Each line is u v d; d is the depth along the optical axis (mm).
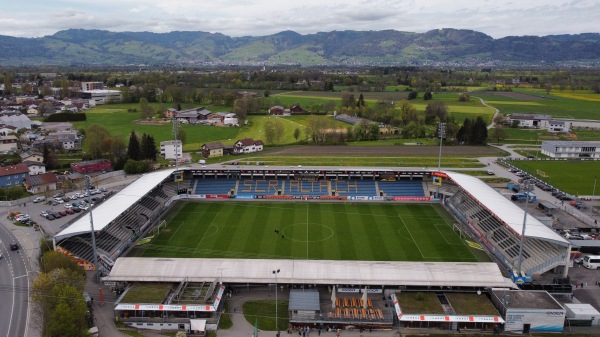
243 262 82000
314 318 70625
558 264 84375
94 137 182875
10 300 76125
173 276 78625
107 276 78500
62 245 91250
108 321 71188
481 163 181125
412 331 70188
